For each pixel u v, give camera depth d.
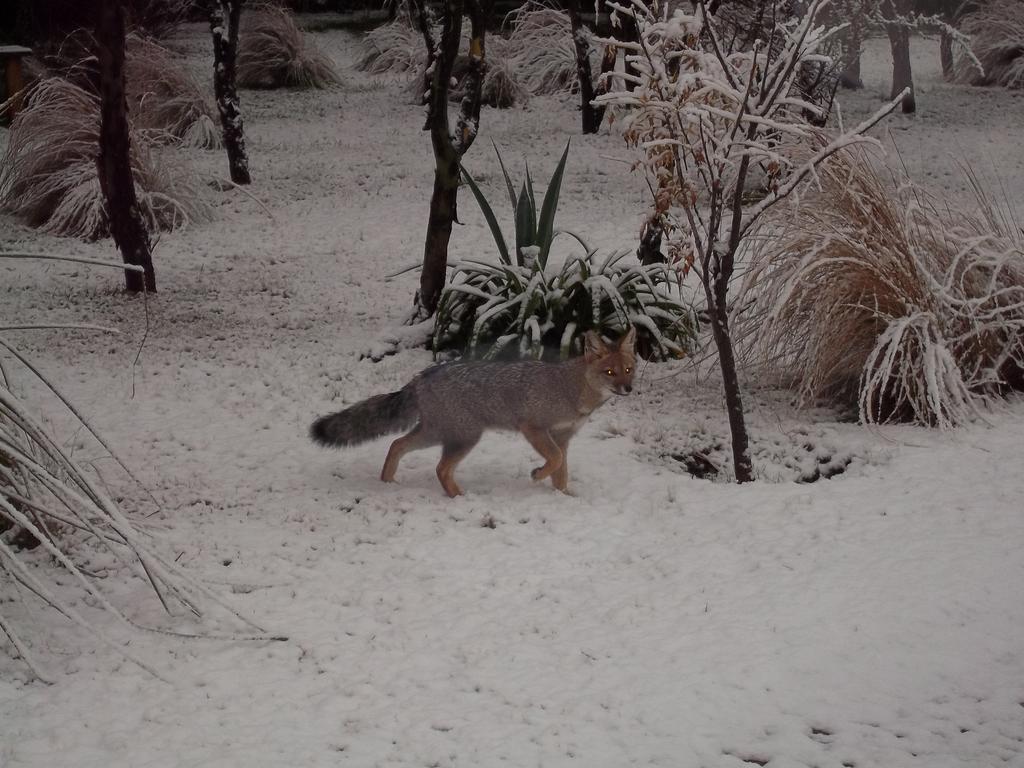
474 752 5.88
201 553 6.70
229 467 7.34
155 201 11.32
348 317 9.05
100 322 8.94
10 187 11.84
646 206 11.55
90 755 5.87
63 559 6.08
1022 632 6.25
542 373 7.02
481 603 6.45
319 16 28.20
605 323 8.23
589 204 11.75
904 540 6.70
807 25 6.99
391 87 20.30
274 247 10.54
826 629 6.28
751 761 5.87
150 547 6.24
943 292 7.53
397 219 11.44
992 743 5.88
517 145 15.10
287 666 6.18
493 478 7.27
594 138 15.46
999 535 6.70
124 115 9.17
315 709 6.02
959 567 6.54
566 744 5.90
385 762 5.85
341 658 6.20
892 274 7.61
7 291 9.50
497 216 11.32
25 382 8.12
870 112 16.61
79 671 6.16
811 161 7.04
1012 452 7.23
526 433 7.05
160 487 7.16
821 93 11.92
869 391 7.39
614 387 6.98
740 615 6.36
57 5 18.47
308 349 8.56
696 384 8.10
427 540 6.79
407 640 6.27
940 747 5.88
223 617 6.38
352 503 7.05
